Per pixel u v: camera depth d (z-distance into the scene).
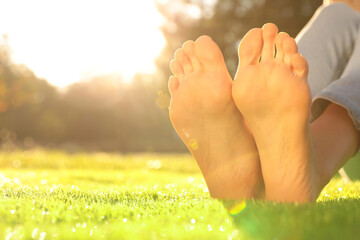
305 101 0.78
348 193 0.98
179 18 6.52
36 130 16.41
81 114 17.09
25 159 2.85
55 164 2.76
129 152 8.37
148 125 15.80
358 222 0.58
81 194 0.89
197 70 0.87
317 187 0.81
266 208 0.66
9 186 1.01
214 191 0.85
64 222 0.62
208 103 0.84
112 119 16.91
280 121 0.79
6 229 0.57
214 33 6.10
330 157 0.83
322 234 0.53
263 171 0.81
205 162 0.86
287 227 0.55
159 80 7.05
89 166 2.77
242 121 0.85
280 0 5.77
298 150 0.78
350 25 1.05
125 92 15.74
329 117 0.88
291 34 5.78
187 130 0.86
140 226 0.58
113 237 0.54
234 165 0.84
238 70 0.82
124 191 0.96
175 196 0.89
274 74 0.80
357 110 0.84
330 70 1.01
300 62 0.79
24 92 14.13
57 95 17.00
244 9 6.04
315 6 5.64
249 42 0.83
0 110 13.70
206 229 0.57
